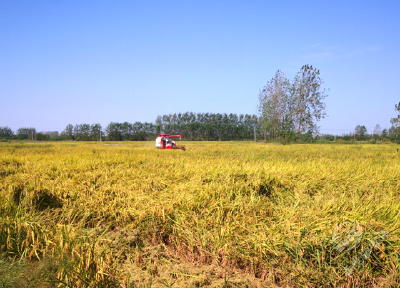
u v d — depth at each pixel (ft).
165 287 9.78
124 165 29.04
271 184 20.13
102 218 14.89
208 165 27.66
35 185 18.51
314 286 10.02
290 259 11.08
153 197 17.30
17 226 12.34
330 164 30.30
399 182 21.72
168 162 32.35
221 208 14.74
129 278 10.00
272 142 145.69
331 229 11.73
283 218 13.70
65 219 14.28
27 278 9.56
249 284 10.09
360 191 19.22
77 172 24.18
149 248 12.25
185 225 13.44
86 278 9.29
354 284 10.00
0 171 24.07
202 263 11.62
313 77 133.08
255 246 11.21
